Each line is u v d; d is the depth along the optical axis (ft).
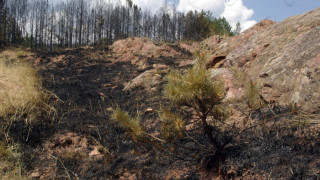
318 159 7.35
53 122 14.01
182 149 10.29
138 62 33.24
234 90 14.44
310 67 11.54
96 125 14.10
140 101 17.65
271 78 13.07
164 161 10.02
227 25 69.00
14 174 9.16
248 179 7.74
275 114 10.75
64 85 22.62
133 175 9.57
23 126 12.77
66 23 92.48
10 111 13.91
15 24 83.71
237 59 17.97
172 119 8.83
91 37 94.58
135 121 8.87
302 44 13.43
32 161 10.52
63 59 37.27
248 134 9.86
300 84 11.44
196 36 67.36
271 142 8.82
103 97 18.78
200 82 7.98
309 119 9.62
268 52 15.39
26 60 37.04
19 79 19.52
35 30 84.58
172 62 29.94
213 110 9.21
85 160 10.77
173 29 97.09
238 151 8.98
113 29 99.71
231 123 11.20
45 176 9.67
